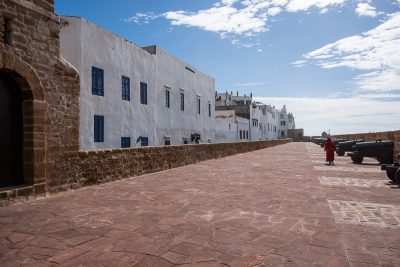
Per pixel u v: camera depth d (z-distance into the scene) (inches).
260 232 187.3
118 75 732.7
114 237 179.6
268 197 290.2
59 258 149.9
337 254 153.0
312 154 965.2
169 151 556.1
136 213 233.8
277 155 932.0
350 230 189.9
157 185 366.0
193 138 1154.0
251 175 455.2
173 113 1010.7
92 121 650.8
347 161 691.4
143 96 844.0
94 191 328.2
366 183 368.8
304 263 142.9
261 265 141.1
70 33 611.8
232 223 206.2
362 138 1029.8
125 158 426.0
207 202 270.7
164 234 184.4
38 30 297.9
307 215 225.0
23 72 278.1
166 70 964.0
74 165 338.0
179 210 242.7
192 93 1159.0
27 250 160.6
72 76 337.1
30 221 213.3
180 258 149.5
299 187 343.9
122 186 359.6
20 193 273.1
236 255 152.6
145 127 847.1
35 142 290.4
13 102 289.7
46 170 302.8
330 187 342.0
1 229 195.6
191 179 416.5
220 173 483.5
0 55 257.8
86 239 176.2
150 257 150.6
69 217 223.1
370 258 148.2
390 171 370.0
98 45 667.4
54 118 313.4
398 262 143.6
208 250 159.2
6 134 283.6
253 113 2105.1
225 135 1558.8
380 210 237.8
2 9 261.3
